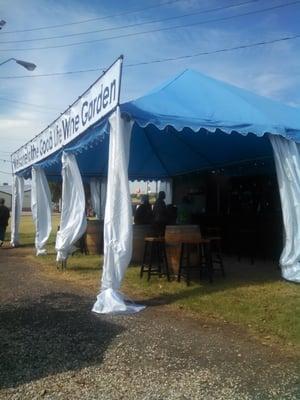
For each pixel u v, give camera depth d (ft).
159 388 14.15
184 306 23.58
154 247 32.73
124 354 17.01
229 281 29.84
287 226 29.09
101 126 26.89
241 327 20.08
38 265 40.70
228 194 49.32
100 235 46.75
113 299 23.26
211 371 15.39
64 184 36.63
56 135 38.11
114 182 24.32
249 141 37.47
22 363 16.17
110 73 24.68
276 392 13.80
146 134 39.75
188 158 47.88
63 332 19.69
